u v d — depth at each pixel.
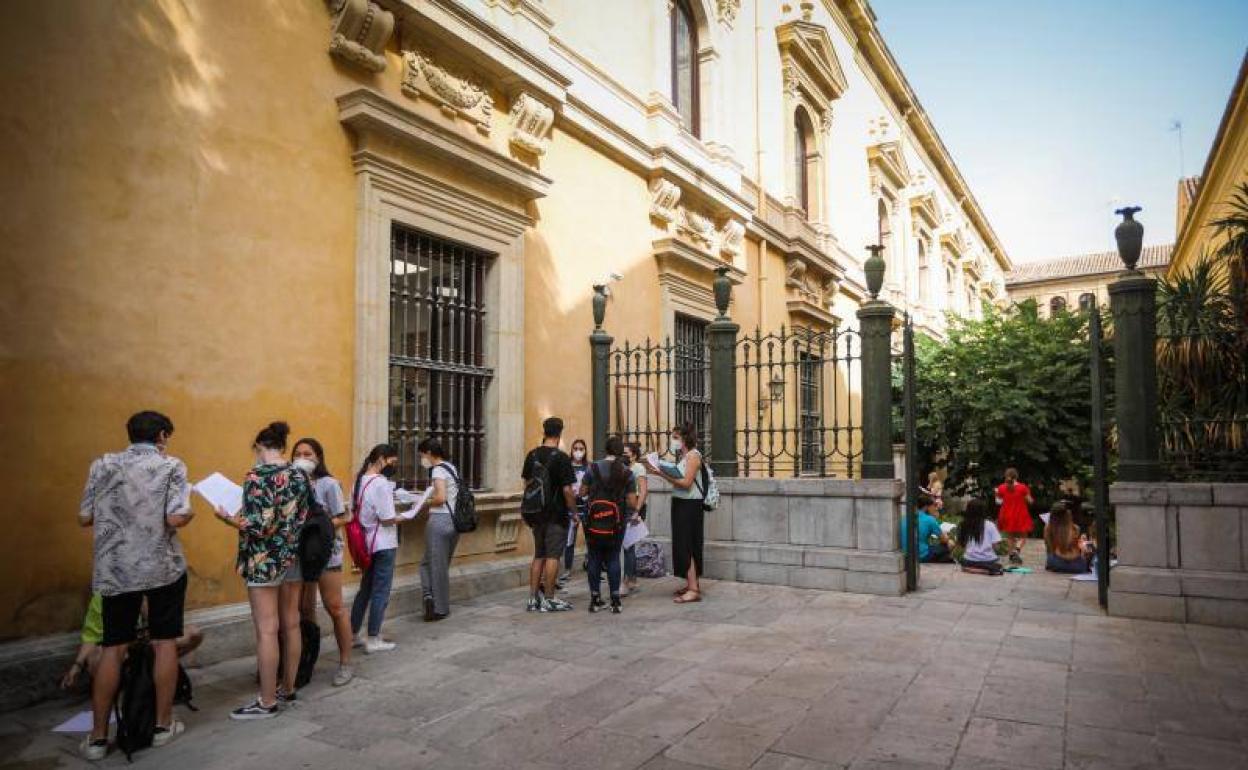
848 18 19.86
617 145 9.93
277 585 4.27
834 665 5.04
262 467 4.29
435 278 7.43
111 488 3.74
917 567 7.84
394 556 5.61
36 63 4.48
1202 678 4.71
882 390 7.67
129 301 4.89
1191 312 6.98
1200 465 6.71
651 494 8.97
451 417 7.49
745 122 13.91
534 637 5.83
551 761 3.55
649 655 5.31
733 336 8.66
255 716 4.13
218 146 5.44
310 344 6.03
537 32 8.50
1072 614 6.56
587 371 9.38
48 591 4.46
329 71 6.30
